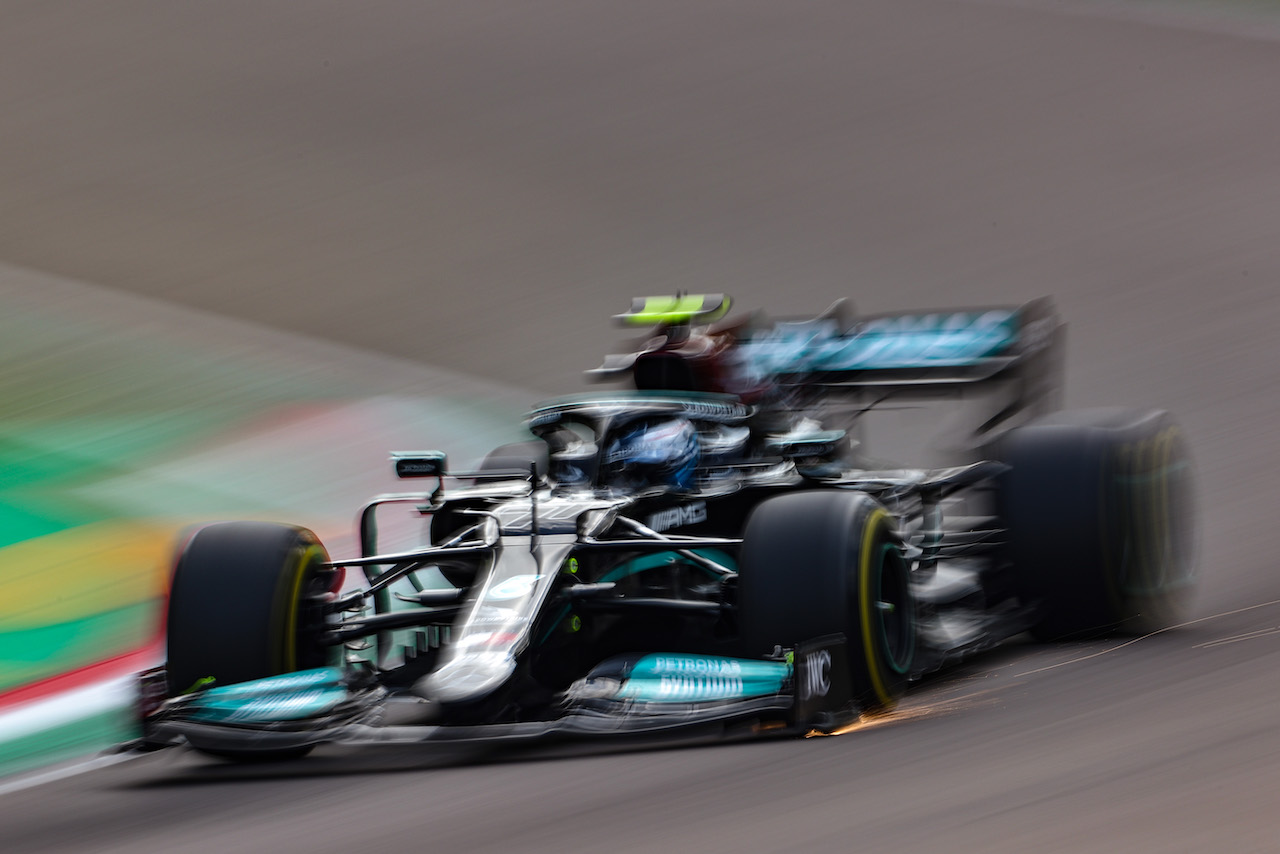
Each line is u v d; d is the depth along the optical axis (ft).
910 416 152.35
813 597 64.13
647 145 266.57
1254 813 46.96
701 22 333.83
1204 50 320.50
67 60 306.96
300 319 190.49
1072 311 187.83
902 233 221.87
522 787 56.59
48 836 57.72
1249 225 218.79
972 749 57.77
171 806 60.08
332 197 241.35
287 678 65.98
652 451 75.82
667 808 52.13
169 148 262.06
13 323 182.80
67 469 135.44
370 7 341.41
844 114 281.13
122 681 87.15
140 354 172.96
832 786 53.62
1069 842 46.11
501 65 308.19
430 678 61.87
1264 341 168.14
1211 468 126.82
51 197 237.66
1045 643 85.30
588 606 67.97
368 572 79.20
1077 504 83.56
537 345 180.34
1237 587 93.97
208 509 125.80
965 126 274.77
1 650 94.12
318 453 141.79
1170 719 59.82
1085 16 348.18
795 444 70.08
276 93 291.58
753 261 211.41
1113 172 248.11
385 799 56.95
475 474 79.30
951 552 83.41
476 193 243.40
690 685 62.34
